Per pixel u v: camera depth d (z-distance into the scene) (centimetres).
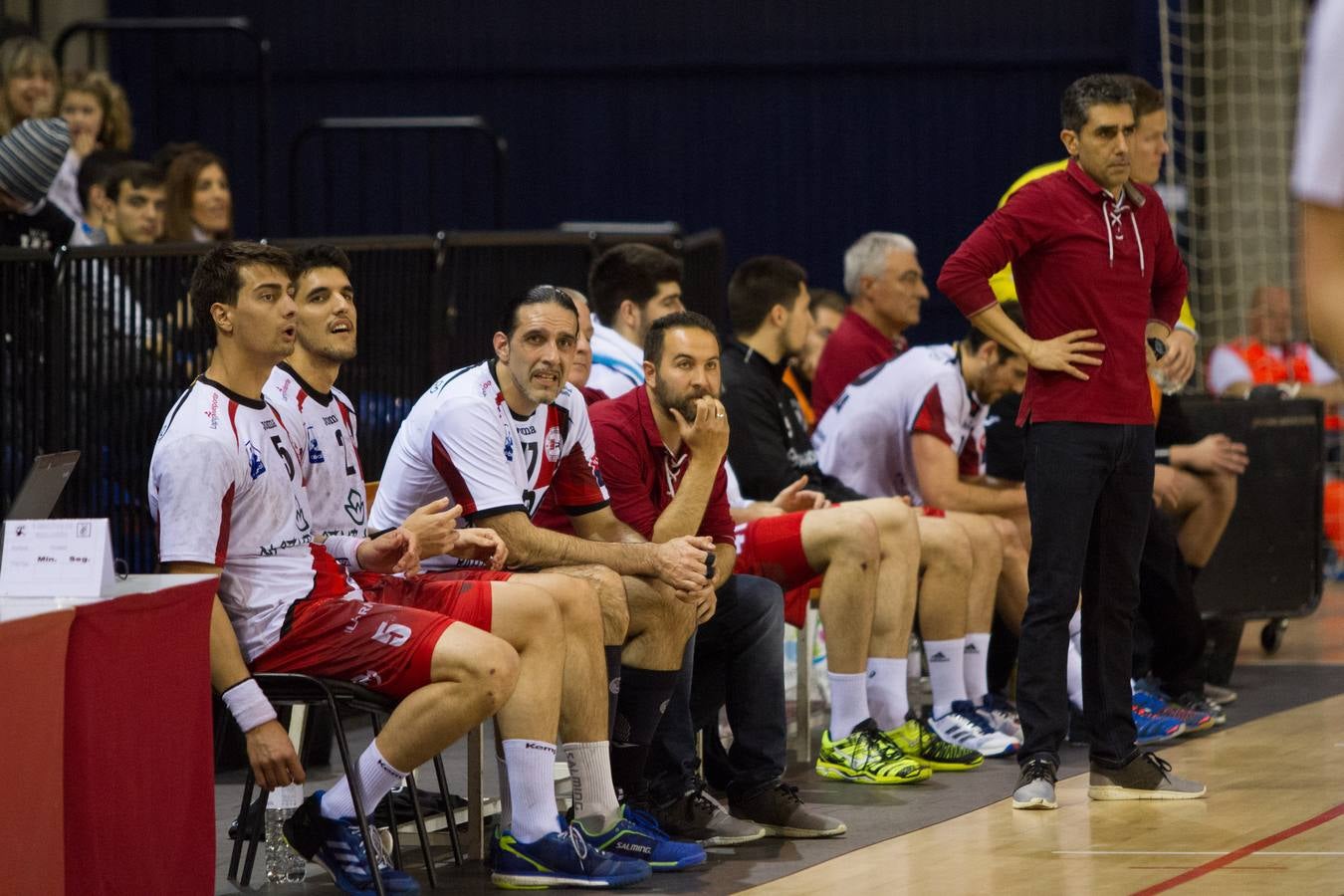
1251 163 2195
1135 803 952
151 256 1084
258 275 754
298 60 2395
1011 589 1191
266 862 839
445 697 746
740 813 937
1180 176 2209
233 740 1112
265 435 771
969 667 1154
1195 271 2206
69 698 625
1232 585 1418
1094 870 799
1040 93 2361
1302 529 1456
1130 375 927
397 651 752
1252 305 1905
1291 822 890
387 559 786
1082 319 922
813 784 1031
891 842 877
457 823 927
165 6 2355
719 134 2403
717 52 2392
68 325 1024
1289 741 1135
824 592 1034
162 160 1448
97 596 645
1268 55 2189
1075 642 1163
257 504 766
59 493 703
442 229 2414
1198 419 1444
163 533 746
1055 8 2348
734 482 1082
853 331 1334
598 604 819
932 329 2391
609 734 845
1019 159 2367
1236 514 1427
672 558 840
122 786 649
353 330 833
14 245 1109
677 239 1555
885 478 1209
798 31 2384
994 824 910
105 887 637
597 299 1152
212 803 719
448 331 1309
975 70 2367
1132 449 930
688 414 905
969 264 925
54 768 610
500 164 1875
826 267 2405
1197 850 834
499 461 855
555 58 2402
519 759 793
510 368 858
